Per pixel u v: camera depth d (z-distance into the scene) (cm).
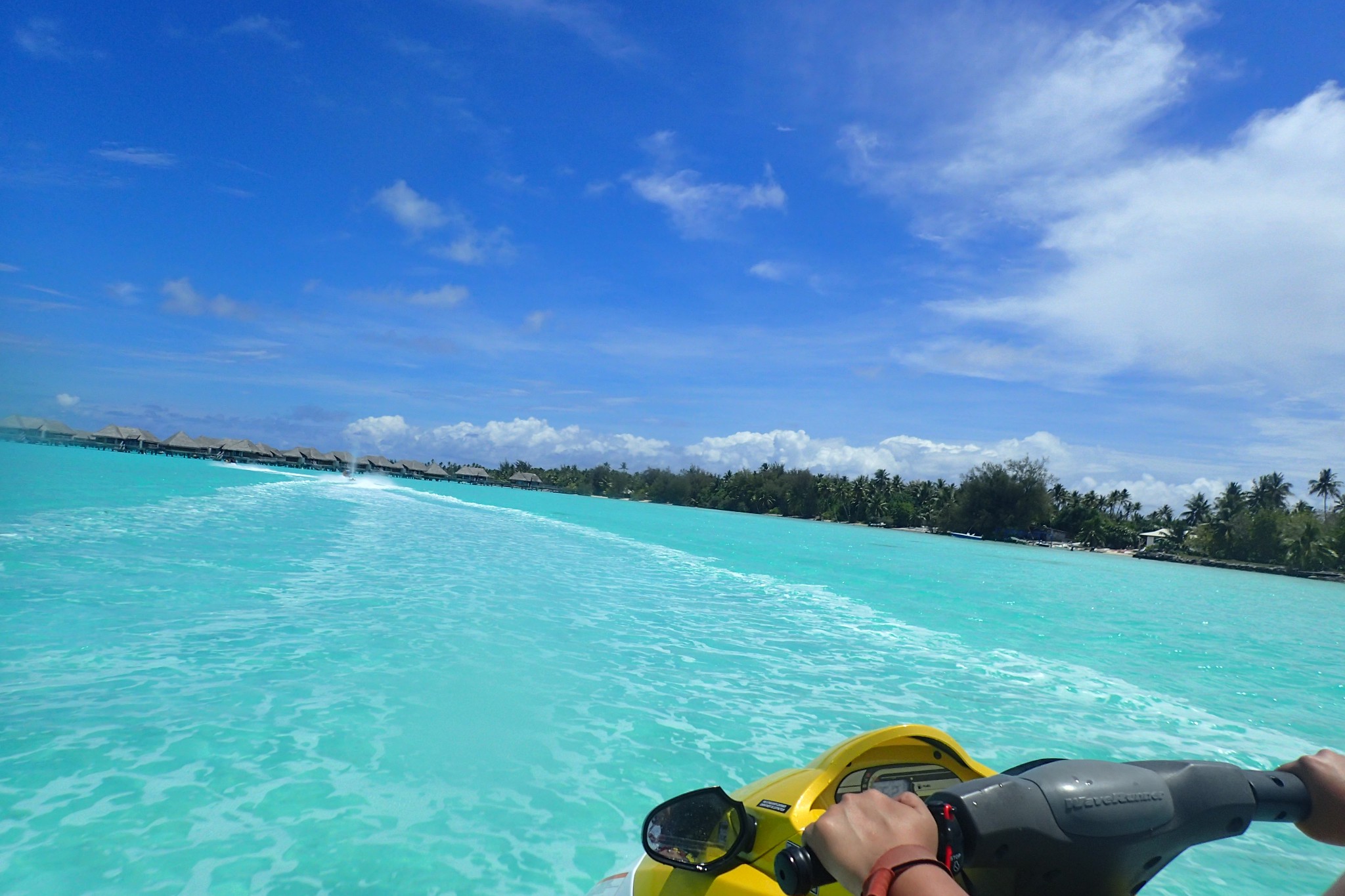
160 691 648
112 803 447
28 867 374
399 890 377
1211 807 113
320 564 1465
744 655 1009
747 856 238
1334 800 116
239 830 426
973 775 259
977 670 1032
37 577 1088
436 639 927
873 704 809
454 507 4475
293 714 621
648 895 262
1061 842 102
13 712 578
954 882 84
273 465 12369
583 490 16712
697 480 15275
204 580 1177
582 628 1095
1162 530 10788
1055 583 3025
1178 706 933
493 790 512
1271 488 10900
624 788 534
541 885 393
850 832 98
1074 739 748
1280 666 1335
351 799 479
